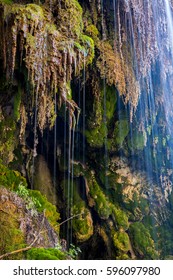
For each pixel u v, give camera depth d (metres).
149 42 6.05
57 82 4.37
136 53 5.93
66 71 4.40
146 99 6.83
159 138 7.85
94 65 5.54
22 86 4.55
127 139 7.25
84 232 6.85
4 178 4.55
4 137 5.41
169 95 7.30
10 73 4.14
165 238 8.02
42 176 6.85
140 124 7.01
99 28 5.62
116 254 7.11
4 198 3.40
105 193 7.43
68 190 7.02
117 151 7.26
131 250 7.41
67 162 7.00
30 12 3.93
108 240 7.19
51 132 6.66
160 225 8.08
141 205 7.82
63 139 6.85
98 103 6.05
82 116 6.32
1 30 3.90
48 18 4.34
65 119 5.75
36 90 4.26
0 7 3.85
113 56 5.62
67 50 4.30
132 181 7.72
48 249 2.80
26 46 3.92
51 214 4.84
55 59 4.18
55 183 7.07
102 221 7.27
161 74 6.95
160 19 6.63
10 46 3.86
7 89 4.60
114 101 6.32
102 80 5.78
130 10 5.78
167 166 8.12
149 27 6.05
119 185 7.53
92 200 7.18
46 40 4.15
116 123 6.86
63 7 4.52
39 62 4.04
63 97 4.46
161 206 8.16
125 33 5.78
